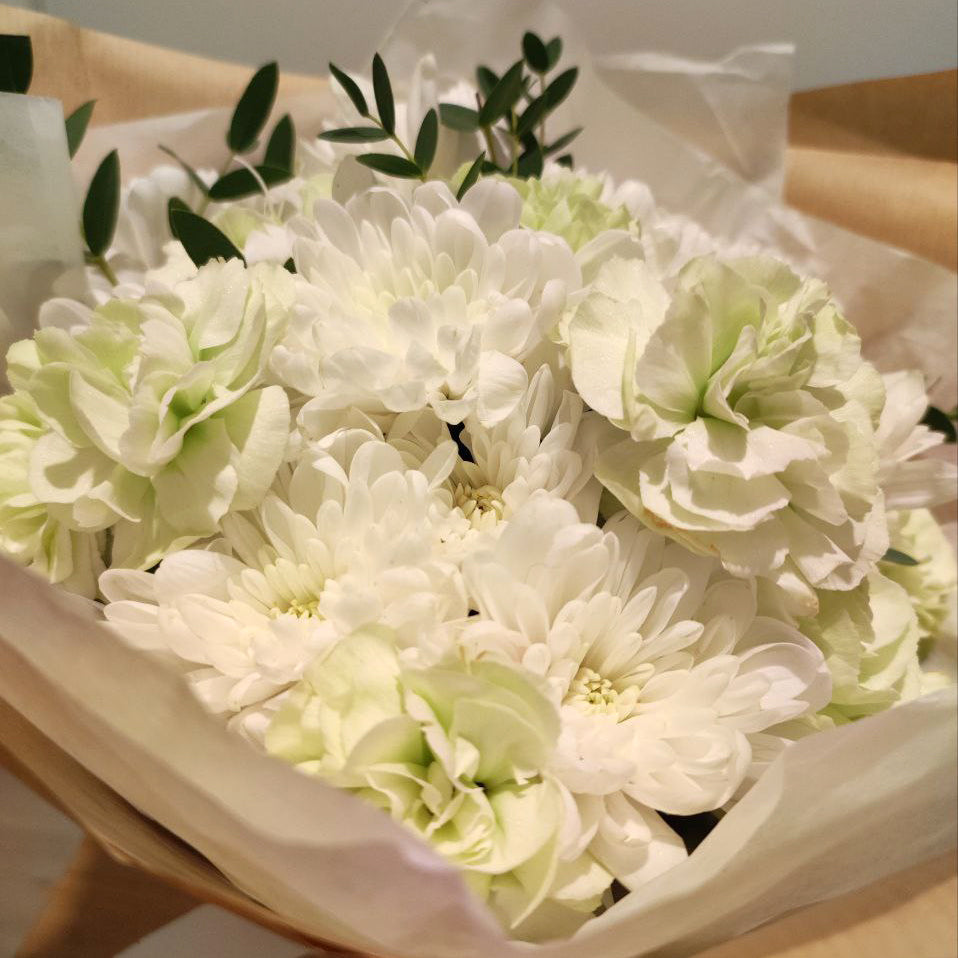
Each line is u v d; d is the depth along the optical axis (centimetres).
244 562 22
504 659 19
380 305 24
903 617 26
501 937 18
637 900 19
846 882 23
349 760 19
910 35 44
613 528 22
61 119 29
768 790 19
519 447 23
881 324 38
